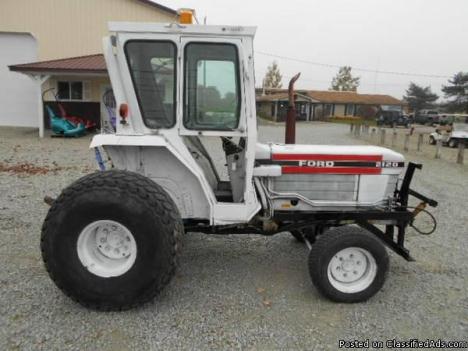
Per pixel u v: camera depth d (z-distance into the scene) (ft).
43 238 10.43
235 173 12.54
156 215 10.19
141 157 11.41
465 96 221.87
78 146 42.42
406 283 13.07
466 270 14.23
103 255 10.85
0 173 27.55
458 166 39.93
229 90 10.92
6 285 11.91
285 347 9.55
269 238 16.53
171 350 9.28
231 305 11.27
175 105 10.95
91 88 56.80
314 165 12.69
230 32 10.53
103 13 58.90
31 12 58.08
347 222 12.72
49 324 10.07
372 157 12.91
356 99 177.68
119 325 10.14
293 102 13.41
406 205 13.23
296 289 12.34
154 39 10.62
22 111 59.93
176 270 10.62
